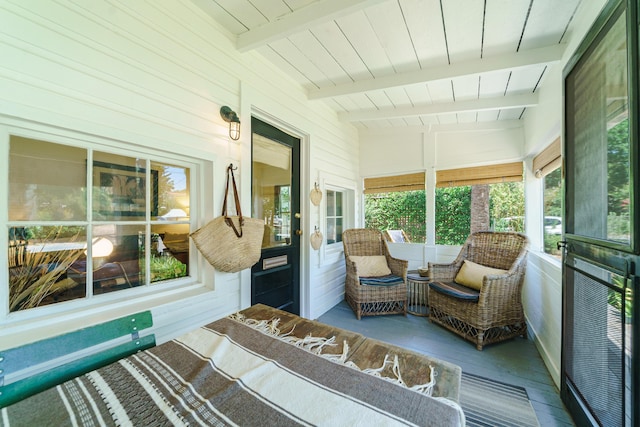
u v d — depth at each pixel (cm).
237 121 193
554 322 192
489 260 281
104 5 128
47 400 72
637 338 96
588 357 132
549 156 242
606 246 115
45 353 84
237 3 163
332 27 176
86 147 129
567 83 160
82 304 128
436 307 278
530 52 193
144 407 70
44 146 118
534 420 150
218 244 168
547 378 188
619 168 107
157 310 145
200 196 180
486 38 182
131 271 148
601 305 120
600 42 121
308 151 285
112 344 133
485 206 341
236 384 80
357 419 66
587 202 134
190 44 165
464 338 246
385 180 399
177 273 171
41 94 109
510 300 241
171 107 155
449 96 272
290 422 65
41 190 117
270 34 178
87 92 121
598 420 122
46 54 110
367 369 89
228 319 132
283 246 261
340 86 259
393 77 235
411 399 74
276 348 103
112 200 140
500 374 193
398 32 179
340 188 369
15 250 111
